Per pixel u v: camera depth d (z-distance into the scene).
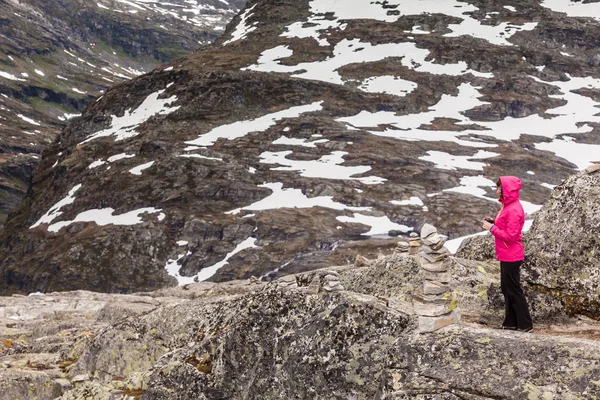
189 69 156.12
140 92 156.62
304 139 121.31
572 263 10.08
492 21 174.50
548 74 150.88
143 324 11.49
